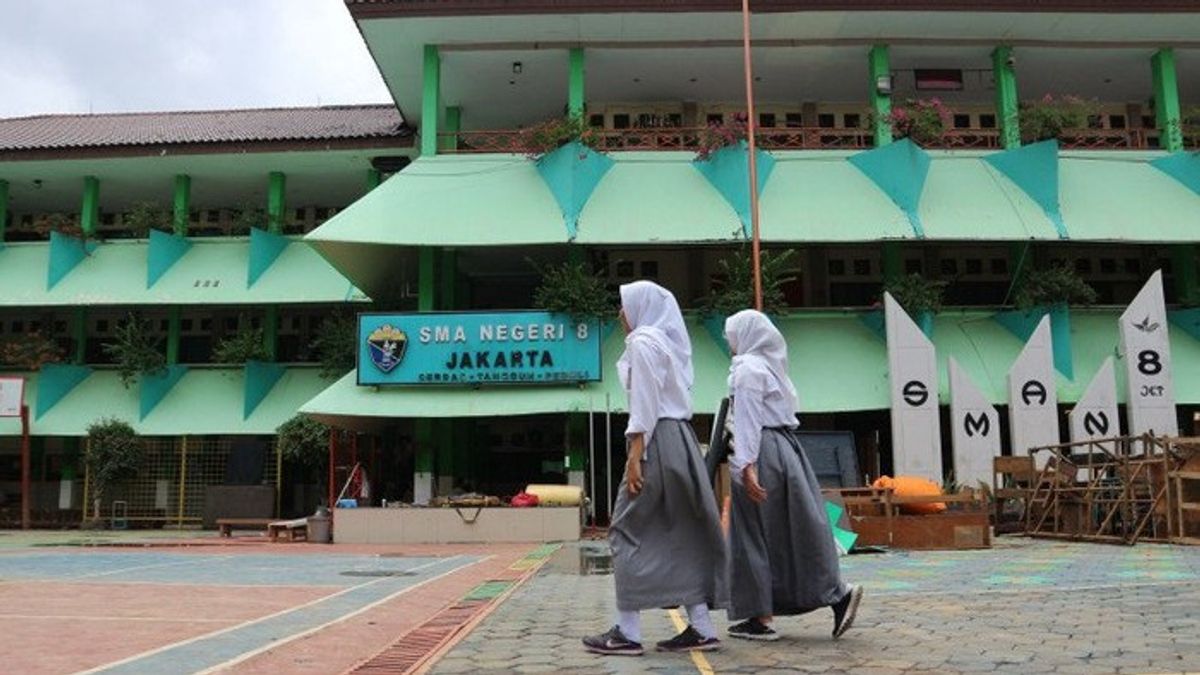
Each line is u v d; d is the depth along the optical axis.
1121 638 5.05
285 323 27.03
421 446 20.64
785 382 5.23
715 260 23.70
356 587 8.70
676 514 4.66
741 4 21.00
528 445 25.47
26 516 23.36
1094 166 22.19
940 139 22.06
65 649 5.02
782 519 5.04
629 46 22.23
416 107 25.03
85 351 26.78
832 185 21.36
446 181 21.27
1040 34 22.31
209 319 27.28
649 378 4.68
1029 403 19.05
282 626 5.95
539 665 4.46
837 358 20.52
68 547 16.17
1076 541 14.30
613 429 21.08
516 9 21.03
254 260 25.11
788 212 20.73
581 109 21.75
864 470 21.14
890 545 12.88
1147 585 7.77
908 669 4.22
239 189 27.61
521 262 24.25
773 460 5.05
